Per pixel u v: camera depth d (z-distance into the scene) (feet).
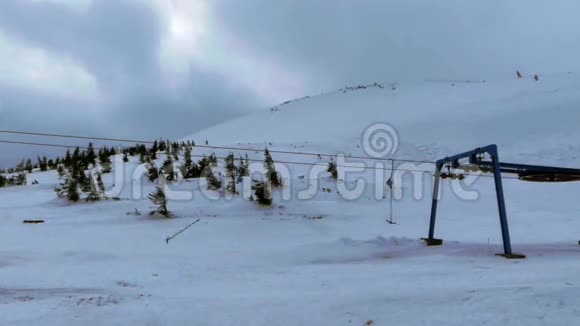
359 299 21.56
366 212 85.30
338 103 337.52
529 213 80.28
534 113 176.14
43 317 20.43
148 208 84.33
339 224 71.20
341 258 42.86
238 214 80.28
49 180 147.23
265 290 27.17
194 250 50.37
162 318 20.07
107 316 20.52
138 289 28.73
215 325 18.95
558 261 34.22
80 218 77.82
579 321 14.49
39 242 55.21
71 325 19.24
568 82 227.81
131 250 49.93
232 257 44.57
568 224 67.67
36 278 32.76
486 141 159.33
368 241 51.29
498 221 72.59
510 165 43.47
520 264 33.09
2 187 129.49
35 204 98.43
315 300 22.34
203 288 28.60
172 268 37.65
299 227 67.36
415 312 18.10
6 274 34.17
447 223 72.69
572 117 161.79
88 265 39.14
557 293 17.62
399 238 52.24
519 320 15.42
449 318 16.71
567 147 136.15
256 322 19.02
